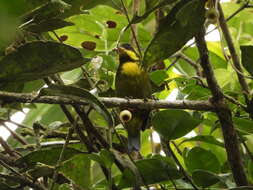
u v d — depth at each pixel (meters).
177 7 4.87
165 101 5.76
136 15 4.70
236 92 6.12
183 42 5.03
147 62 5.12
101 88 6.47
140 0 7.84
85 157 5.96
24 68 4.46
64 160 5.95
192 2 4.79
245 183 5.71
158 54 5.08
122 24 7.91
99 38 7.77
